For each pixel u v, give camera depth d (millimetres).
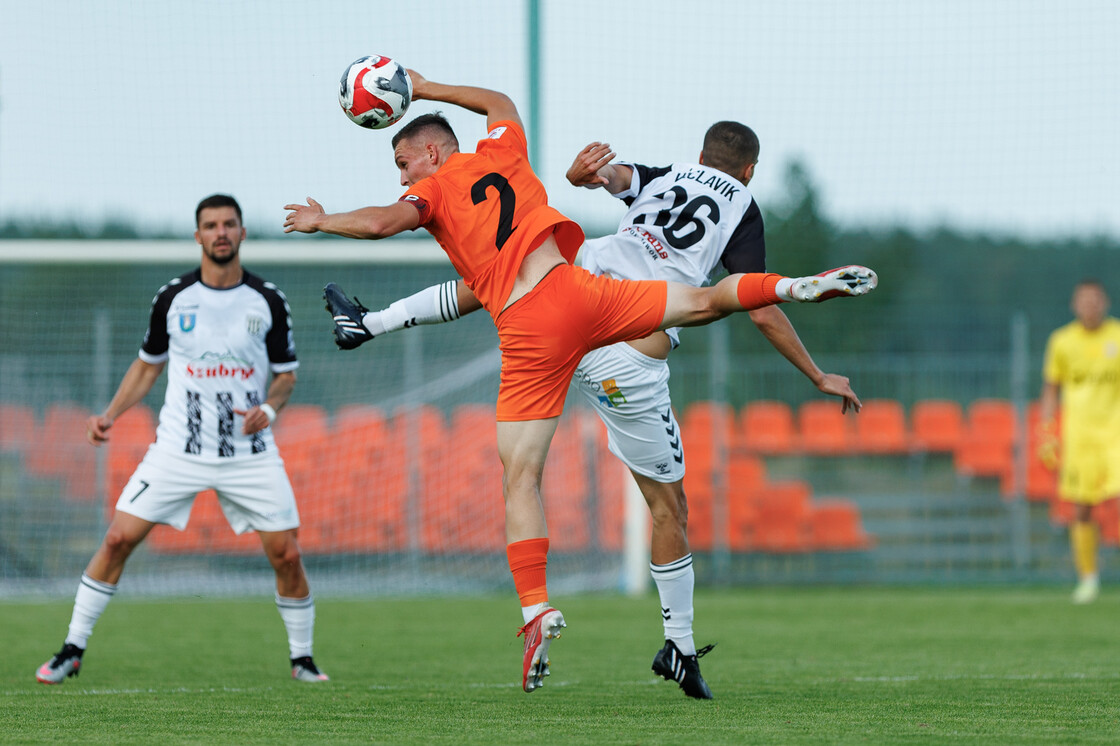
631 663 22688
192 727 13914
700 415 42750
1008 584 41969
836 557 41781
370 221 14078
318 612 33375
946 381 43906
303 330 41438
